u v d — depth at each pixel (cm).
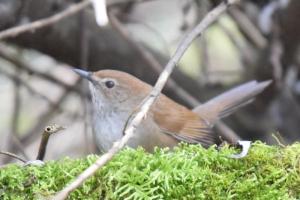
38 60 1329
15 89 1166
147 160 605
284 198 602
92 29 1161
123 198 592
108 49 1165
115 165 600
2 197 605
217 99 1040
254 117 1255
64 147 1292
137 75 1178
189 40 693
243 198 603
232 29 1376
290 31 1130
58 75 1279
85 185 596
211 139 931
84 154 1156
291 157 618
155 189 591
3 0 1080
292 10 1099
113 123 906
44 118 1216
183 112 920
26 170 614
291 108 1222
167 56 1225
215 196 598
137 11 1367
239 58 1319
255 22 1199
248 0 1202
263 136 1247
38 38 1112
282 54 1169
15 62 1155
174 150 664
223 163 616
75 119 1219
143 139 866
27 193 605
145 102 625
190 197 595
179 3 1291
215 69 1372
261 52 1201
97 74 935
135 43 1057
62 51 1138
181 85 1235
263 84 1055
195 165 606
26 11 1070
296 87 1226
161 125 892
